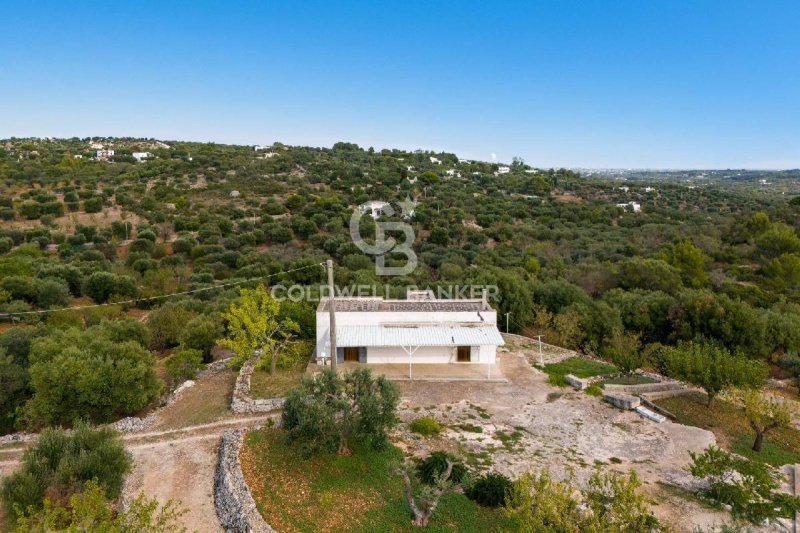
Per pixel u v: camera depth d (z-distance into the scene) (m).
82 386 26.95
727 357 32.66
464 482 18.95
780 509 19.50
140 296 62.84
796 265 61.72
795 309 51.25
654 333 47.78
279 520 17.72
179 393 32.38
